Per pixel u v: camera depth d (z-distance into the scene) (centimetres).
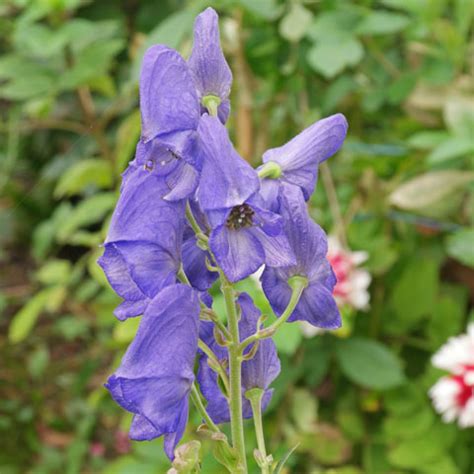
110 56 53
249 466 43
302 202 21
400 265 54
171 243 20
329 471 50
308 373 49
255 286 40
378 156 53
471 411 43
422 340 53
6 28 58
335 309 22
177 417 19
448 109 47
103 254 20
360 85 56
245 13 52
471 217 50
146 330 19
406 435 49
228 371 22
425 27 52
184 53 47
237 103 54
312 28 49
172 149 19
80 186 56
